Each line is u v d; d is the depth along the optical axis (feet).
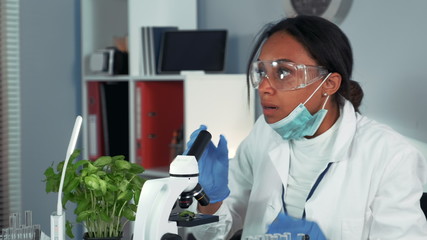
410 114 9.88
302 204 6.73
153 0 12.01
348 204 6.42
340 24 10.56
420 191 6.22
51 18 13.06
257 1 11.65
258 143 7.45
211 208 6.48
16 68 12.81
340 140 6.51
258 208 7.13
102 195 5.44
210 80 11.02
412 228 6.03
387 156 6.35
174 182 4.77
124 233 5.82
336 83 6.32
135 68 11.96
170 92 12.30
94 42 12.84
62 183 5.31
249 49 11.80
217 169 5.81
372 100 10.32
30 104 12.96
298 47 6.13
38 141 13.08
